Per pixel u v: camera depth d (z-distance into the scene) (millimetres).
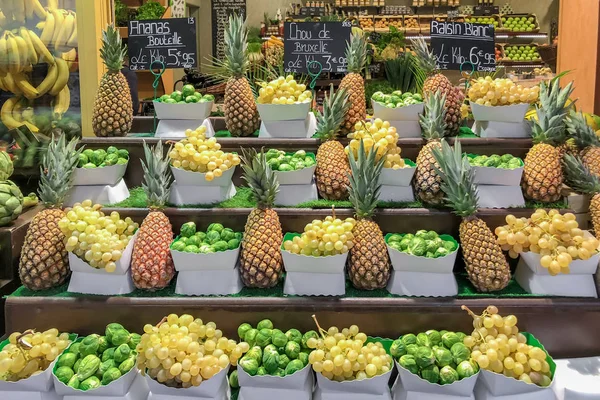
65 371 2014
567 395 1996
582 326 2236
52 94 3322
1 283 2479
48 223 2334
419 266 2246
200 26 11227
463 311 2223
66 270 2340
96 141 2717
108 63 2768
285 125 2734
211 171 2445
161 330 2055
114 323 2189
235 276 2301
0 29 3107
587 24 4832
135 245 2293
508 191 2498
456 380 1978
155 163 2418
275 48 3965
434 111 2656
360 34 2869
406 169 2482
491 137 2736
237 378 2107
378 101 2785
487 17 10508
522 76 5359
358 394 2012
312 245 2215
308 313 2232
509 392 1986
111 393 1987
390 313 2232
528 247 2297
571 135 2773
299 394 2027
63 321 2254
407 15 10852
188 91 2848
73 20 3348
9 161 2809
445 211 2459
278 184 2404
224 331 2246
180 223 2490
